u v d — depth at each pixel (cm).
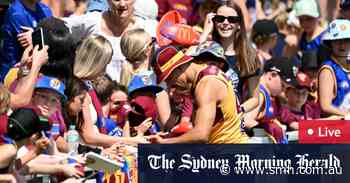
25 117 1805
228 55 2497
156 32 2159
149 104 2220
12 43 2444
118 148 2028
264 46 3041
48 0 3192
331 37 2461
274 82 2489
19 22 2444
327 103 2462
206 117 1939
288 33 3416
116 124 2211
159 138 1978
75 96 2042
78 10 3016
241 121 2047
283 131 2381
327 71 2473
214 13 2569
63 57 2019
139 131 2197
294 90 2583
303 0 3281
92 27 2525
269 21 3062
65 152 2023
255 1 3472
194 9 2972
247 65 2469
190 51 2000
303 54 2823
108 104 2231
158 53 1975
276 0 3544
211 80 1952
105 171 1914
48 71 2006
